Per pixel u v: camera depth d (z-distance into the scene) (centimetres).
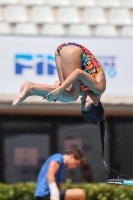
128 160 4828
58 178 2752
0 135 5103
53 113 4919
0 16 5119
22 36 4444
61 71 1986
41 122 5159
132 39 4516
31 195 3519
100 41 4488
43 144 5153
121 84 4500
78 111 4753
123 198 3525
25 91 1911
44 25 5097
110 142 4994
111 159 4925
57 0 5269
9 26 5059
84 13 5216
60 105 4653
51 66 4450
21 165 5109
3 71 4425
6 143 5109
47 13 5184
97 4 5284
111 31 5109
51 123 5162
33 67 4444
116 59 4494
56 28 5084
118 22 5172
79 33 5078
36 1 5244
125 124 5069
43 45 4453
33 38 4450
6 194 3503
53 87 1936
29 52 4447
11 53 4434
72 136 5138
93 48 4488
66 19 5166
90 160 5028
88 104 1994
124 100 4494
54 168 2717
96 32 5103
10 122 5112
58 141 5153
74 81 1894
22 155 5131
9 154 5116
